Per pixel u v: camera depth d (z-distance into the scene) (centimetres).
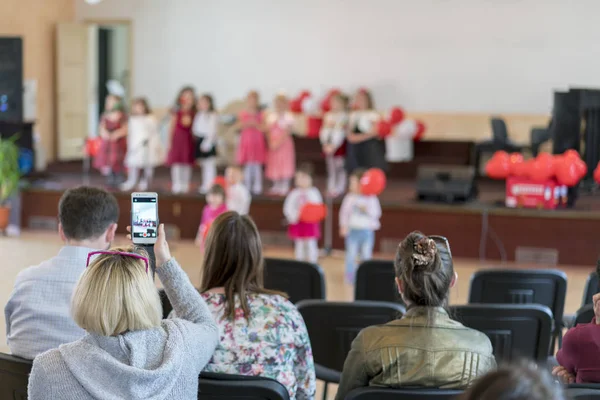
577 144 825
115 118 1005
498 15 1157
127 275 182
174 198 907
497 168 823
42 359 185
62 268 259
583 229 804
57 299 255
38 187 937
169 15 1243
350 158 963
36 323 253
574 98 816
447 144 1155
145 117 990
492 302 441
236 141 1172
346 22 1199
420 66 1185
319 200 758
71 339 252
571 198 837
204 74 1243
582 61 1139
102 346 184
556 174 809
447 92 1181
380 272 491
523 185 828
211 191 730
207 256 255
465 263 819
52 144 1225
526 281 436
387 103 1198
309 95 1141
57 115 1221
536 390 96
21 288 258
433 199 862
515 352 347
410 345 225
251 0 1220
